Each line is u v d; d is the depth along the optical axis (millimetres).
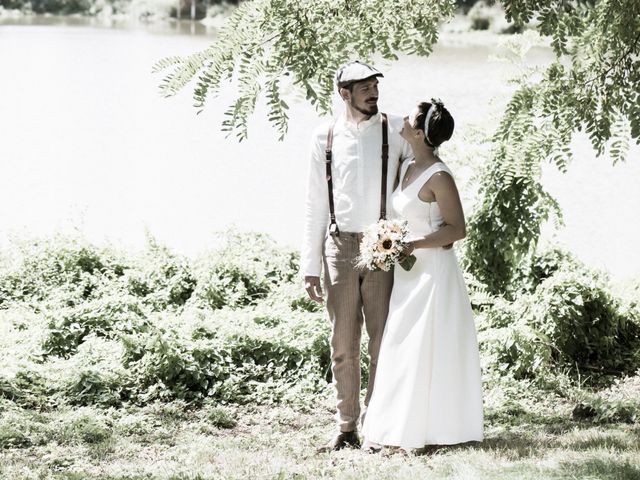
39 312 9172
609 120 5836
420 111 4914
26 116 30844
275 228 15953
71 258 10258
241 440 5773
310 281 5289
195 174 21375
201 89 5246
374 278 5102
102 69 42312
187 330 7730
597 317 8383
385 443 4930
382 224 4828
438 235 4859
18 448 5523
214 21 75625
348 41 5492
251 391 7094
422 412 4879
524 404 6934
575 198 17984
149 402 6832
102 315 8156
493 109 7402
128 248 13172
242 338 7586
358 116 5105
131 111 32094
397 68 41062
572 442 5188
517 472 4289
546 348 7816
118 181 20703
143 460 5266
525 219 8891
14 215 17000
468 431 4930
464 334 4957
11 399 6559
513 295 9180
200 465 4988
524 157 6184
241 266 10102
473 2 59188
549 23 5395
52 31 60781
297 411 6754
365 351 7398
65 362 7316
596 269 9984
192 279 9945
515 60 6840
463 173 11703
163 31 62781
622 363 8273
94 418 6176
